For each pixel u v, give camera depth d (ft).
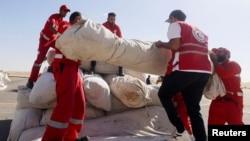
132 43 12.82
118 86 15.60
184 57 12.17
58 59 11.89
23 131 14.35
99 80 15.61
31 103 15.21
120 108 16.30
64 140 12.30
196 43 12.41
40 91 14.44
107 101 15.52
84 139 12.59
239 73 14.06
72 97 11.59
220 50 14.07
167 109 12.92
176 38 12.12
